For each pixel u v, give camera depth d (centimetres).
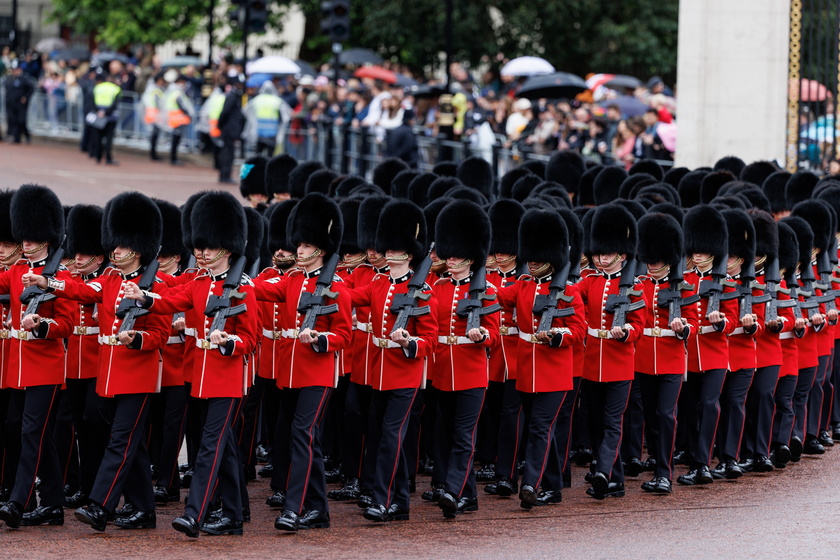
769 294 5459
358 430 4903
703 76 9131
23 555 4044
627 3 15175
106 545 4184
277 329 5088
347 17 11369
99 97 12606
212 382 4369
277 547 4175
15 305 4516
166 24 16088
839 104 9250
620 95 11831
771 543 4294
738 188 6619
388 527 4475
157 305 4362
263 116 11750
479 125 10619
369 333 4781
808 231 5769
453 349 4672
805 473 5450
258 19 12506
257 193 6894
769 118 9106
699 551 4194
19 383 4466
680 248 5141
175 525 4225
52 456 4481
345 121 11619
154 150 13388
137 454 4431
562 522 4562
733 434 5325
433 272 4869
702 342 5225
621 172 7069
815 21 9638
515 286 4912
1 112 15388
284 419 4744
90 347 4738
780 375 5559
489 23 15050
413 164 9544
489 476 5278
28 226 4531
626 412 5341
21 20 18975
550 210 4828
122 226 4466
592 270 5197
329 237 4534
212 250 4388
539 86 11062
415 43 15125
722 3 9088
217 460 4322
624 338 4881
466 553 4138
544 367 4762
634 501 4906
